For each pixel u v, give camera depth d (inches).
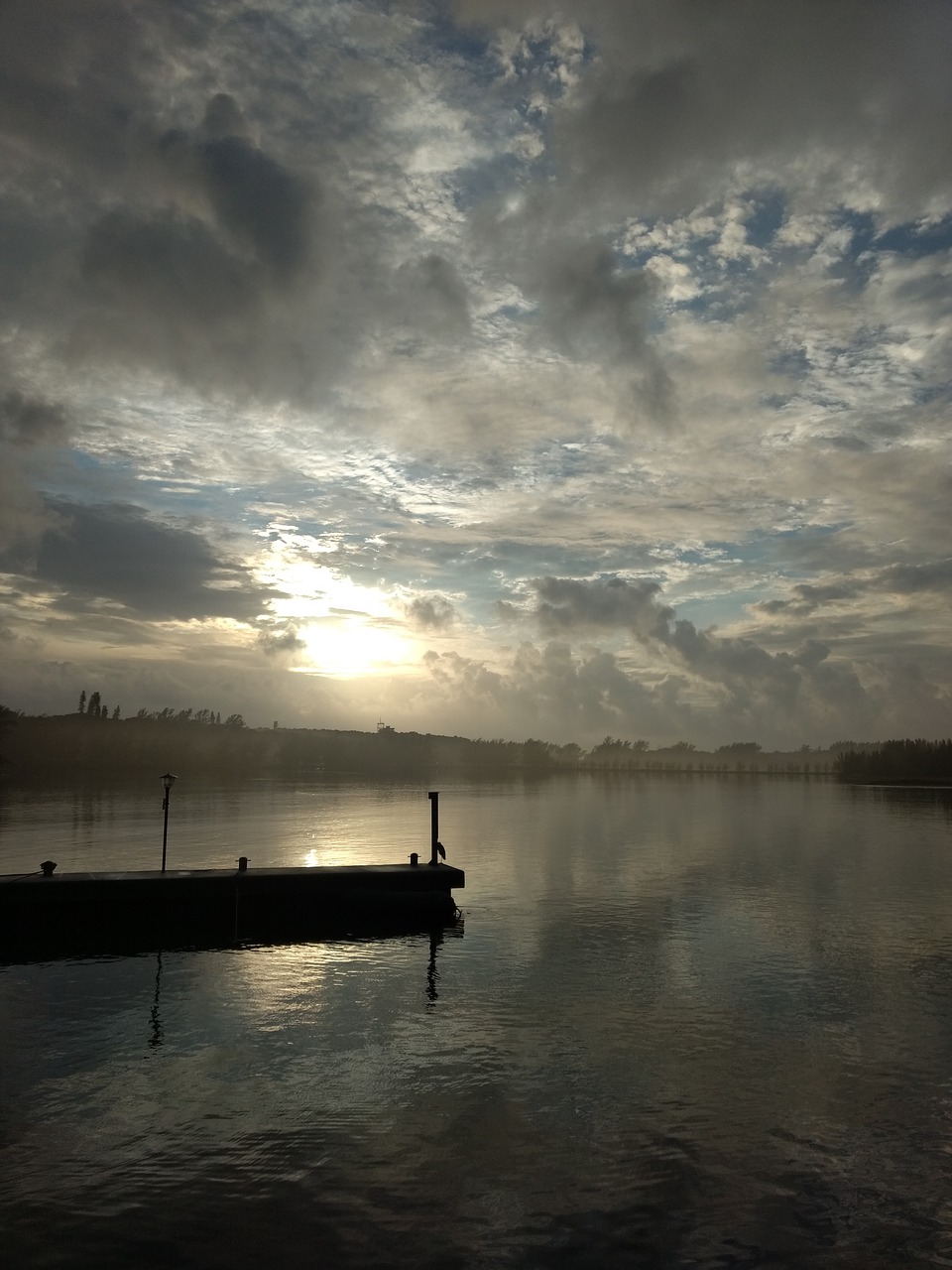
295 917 1165.1
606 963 902.4
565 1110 535.2
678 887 1413.6
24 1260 378.9
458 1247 389.4
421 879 1213.7
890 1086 574.6
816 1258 384.8
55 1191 438.9
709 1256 384.8
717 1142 493.4
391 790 5457.7
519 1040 665.0
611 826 2716.5
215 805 3437.5
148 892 1127.0
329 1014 734.5
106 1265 375.6
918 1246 395.2
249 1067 609.9
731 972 863.1
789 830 2559.1
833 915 1164.5
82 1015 737.0
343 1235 398.3
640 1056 629.6
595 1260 380.5
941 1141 497.0
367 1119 522.3
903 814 3437.5
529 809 3631.9
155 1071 602.5
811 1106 542.6
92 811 2977.4
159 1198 431.8
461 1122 517.7
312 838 2132.1
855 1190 442.9
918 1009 741.9
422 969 888.3
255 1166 464.8
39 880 1114.1
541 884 1449.3
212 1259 380.2
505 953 956.0
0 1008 761.0
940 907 1224.2
